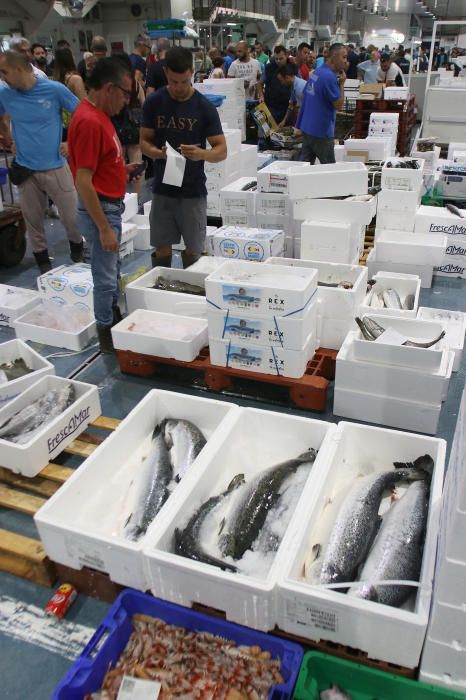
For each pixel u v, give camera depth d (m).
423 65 14.77
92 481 2.02
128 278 3.91
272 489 1.91
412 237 4.27
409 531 1.71
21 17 10.86
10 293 3.90
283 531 1.78
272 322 2.60
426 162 5.88
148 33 8.85
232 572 1.59
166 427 2.28
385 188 4.59
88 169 2.69
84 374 3.16
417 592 1.51
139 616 1.66
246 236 3.98
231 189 4.79
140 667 1.54
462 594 1.29
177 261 4.72
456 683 1.43
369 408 2.65
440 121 7.39
